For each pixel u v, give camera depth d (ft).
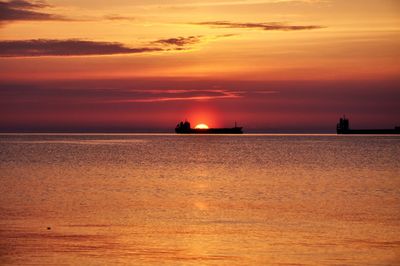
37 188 265.13
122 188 266.98
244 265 122.93
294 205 209.77
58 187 270.05
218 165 418.72
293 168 388.98
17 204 210.18
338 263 124.57
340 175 335.88
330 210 197.06
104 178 317.42
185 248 137.18
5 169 379.96
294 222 172.45
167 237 148.97
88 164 426.92
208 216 183.21
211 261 126.00
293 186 276.62
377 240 146.72
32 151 643.04
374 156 534.78
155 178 318.04
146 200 223.51
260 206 206.69
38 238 146.82
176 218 178.81
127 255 130.41
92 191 254.27
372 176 329.93
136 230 158.40
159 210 196.03
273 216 183.52
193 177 323.98
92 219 176.55
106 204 211.20
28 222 170.50
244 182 296.10
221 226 165.37
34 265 122.21
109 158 507.71
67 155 557.33
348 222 172.86
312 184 286.05
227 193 247.70
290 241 145.07
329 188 268.00
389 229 161.68
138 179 312.09
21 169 379.76
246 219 177.47
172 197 233.35
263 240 146.20
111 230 158.30
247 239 147.33
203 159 494.59
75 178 316.81
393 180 306.55
